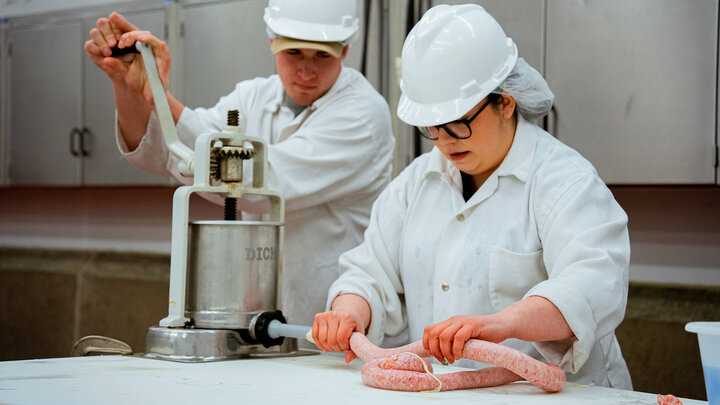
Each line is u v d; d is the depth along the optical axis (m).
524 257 1.47
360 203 2.14
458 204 1.58
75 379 1.28
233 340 1.51
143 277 4.01
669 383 2.76
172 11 3.50
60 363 1.45
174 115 1.91
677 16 2.53
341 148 2.02
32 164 4.05
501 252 1.48
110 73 1.88
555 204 1.45
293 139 2.01
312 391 1.20
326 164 1.98
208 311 1.53
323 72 2.02
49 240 4.56
